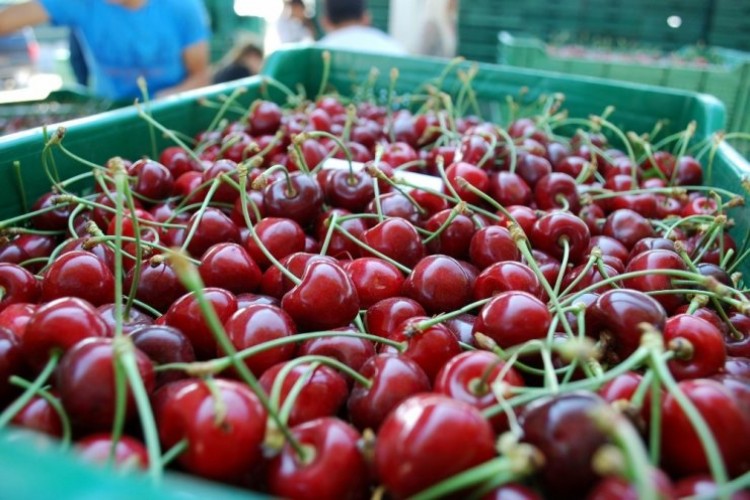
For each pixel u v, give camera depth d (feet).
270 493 0.43
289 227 0.78
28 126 1.64
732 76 2.26
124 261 0.78
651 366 0.42
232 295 0.63
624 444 0.32
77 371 0.45
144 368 0.47
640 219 0.90
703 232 0.86
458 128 1.30
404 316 0.64
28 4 1.78
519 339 0.56
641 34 3.78
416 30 3.05
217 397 0.42
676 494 0.39
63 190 0.90
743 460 0.42
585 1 3.74
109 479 0.28
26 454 0.29
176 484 0.29
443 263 0.68
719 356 0.53
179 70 1.97
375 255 0.77
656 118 1.39
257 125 1.19
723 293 0.58
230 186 0.90
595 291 0.73
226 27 4.21
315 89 1.71
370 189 0.91
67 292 0.62
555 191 0.95
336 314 0.61
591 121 1.29
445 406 0.40
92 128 1.04
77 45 2.22
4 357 0.50
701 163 1.21
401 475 0.38
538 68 2.57
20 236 0.87
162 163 1.09
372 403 0.51
